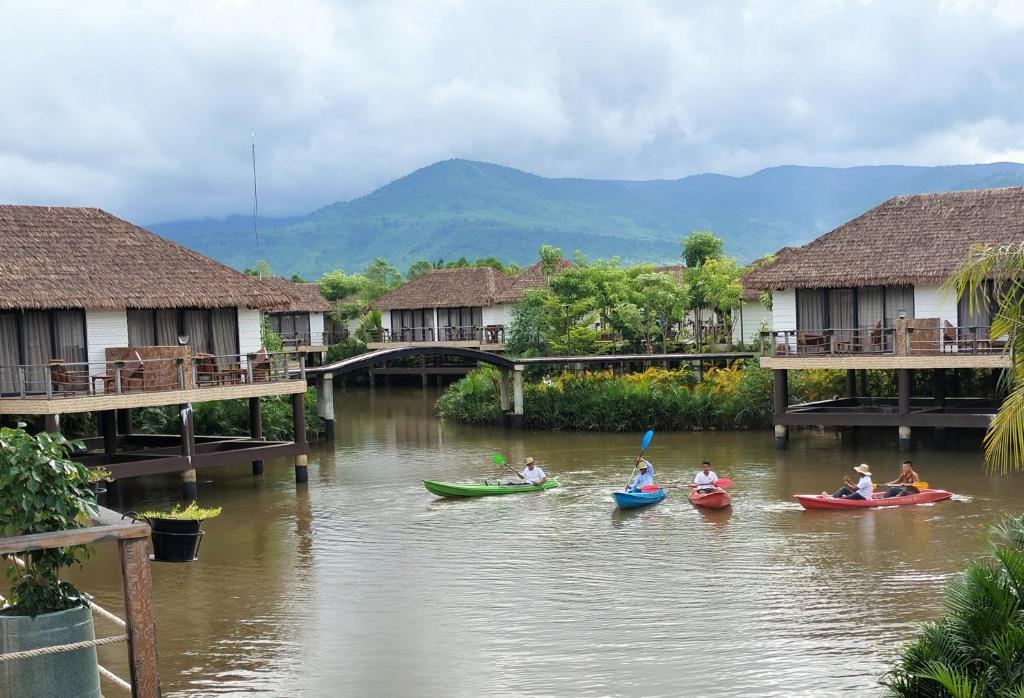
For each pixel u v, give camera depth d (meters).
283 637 15.98
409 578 19.12
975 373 35.03
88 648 9.41
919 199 32.69
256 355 28.48
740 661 14.34
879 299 31.41
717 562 19.55
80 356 26.44
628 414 39.12
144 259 28.52
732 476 28.50
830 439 34.75
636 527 22.78
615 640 15.37
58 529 9.26
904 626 15.57
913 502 24.08
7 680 9.17
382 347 64.88
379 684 13.98
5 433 9.30
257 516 24.95
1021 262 12.22
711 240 64.56
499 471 31.12
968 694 9.76
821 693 13.16
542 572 19.25
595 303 52.69
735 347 50.72
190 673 14.53
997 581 11.08
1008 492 25.02
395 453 35.72
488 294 62.12
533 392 41.78
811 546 20.55
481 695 13.48
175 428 32.91
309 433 39.34
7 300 24.06
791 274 31.75
